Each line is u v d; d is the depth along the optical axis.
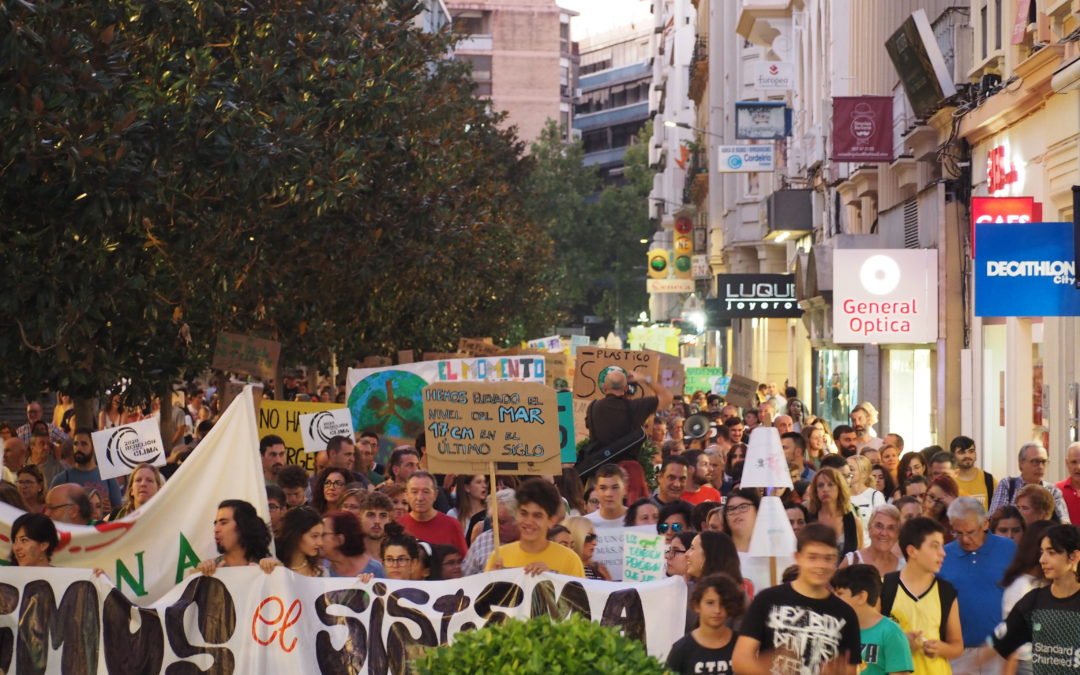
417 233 23.09
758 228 55.34
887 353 30.50
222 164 14.72
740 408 27.08
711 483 15.04
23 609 9.11
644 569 9.53
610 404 15.34
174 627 9.20
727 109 62.53
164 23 14.27
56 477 14.35
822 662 7.32
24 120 11.12
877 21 31.59
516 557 9.50
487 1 152.38
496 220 40.75
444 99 36.41
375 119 18.47
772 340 52.62
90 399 16.23
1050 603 8.49
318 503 12.73
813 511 11.79
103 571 9.66
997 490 13.14
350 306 24.73
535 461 10.70
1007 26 21.86
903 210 29.05
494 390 10.71
